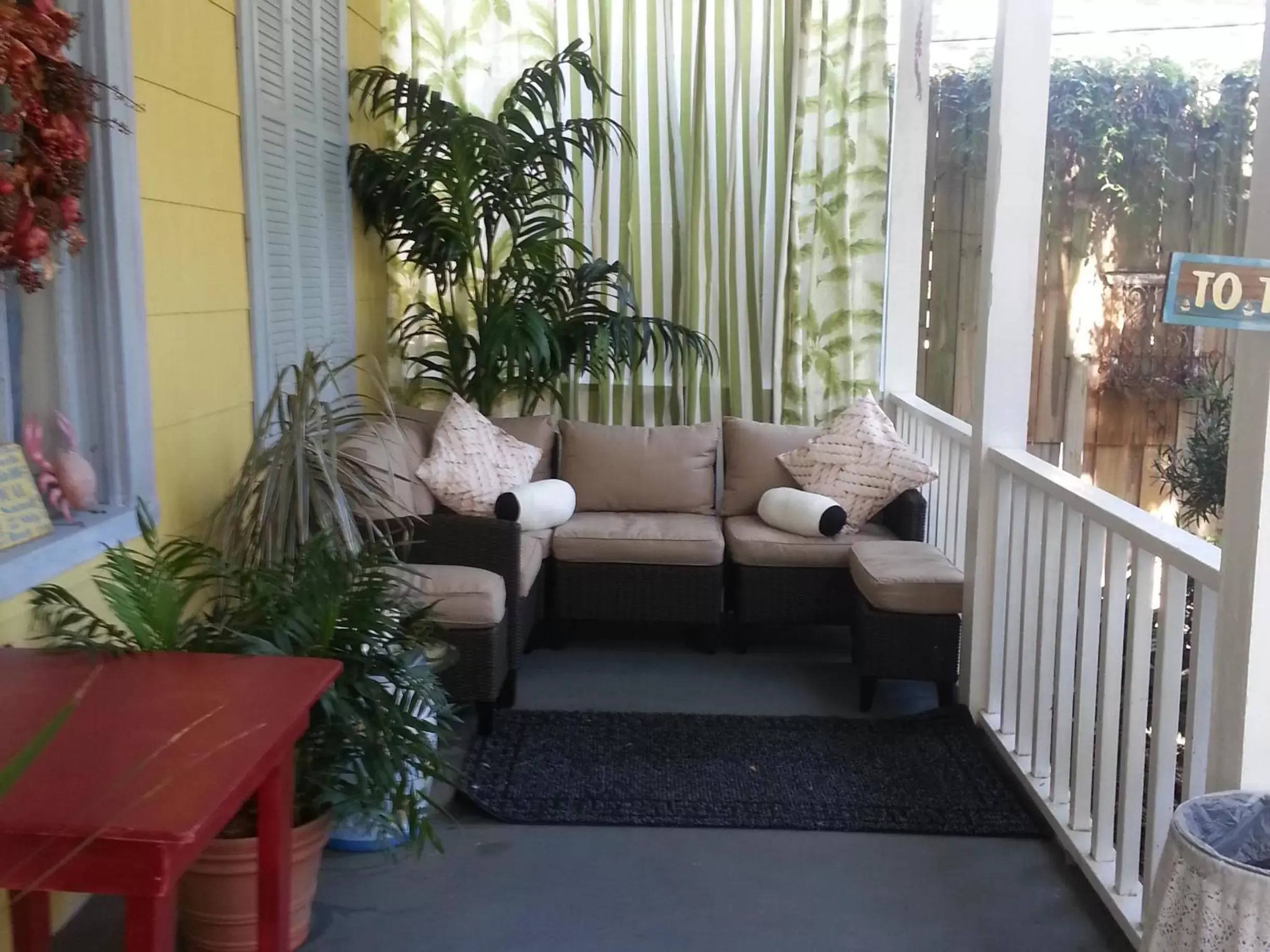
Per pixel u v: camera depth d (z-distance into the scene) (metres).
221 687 1.79
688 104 4.72
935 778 3.16
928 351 4.96
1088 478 4.30
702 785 3.11
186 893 2.17
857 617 3.83
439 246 4.33
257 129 3.33
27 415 2.49
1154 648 3.02
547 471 4.45
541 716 3.56
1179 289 1.90
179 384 2.88
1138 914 2.40
